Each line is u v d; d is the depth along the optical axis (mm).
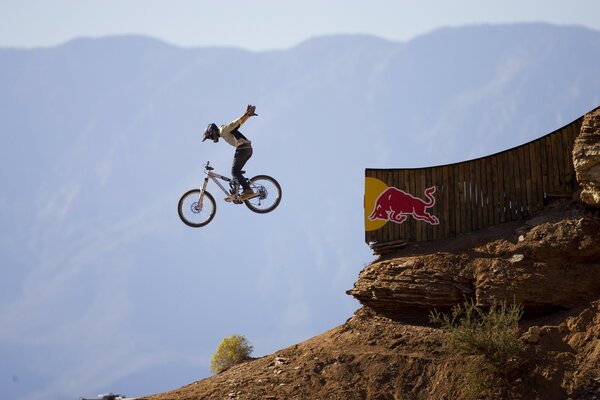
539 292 55156
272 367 58156
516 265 56094
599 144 54500
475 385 51562
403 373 54344
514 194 59438
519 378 51719
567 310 54812
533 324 55000
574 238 55062
